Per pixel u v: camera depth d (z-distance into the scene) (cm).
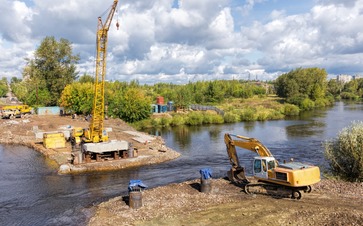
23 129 6400
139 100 7856
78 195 2816
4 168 3800
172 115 8738
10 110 7988
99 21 4244
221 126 7575
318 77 13638
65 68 10019
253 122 8119
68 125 6831
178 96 10250
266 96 15112
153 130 7281
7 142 5541
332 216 2022
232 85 15138
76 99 8556
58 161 4047
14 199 2733
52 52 9862
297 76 13288
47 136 4841
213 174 3441
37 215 2372
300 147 4712
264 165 2542
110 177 3384
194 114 8319
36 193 2883
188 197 2556
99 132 4375
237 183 2923
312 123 7419
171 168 3744
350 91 18712
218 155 4438
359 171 2766
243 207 2277
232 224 1998
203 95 12650
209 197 2533
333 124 7112
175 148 5028
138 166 3856
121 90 9762
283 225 1955
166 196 2597
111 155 4166
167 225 2031
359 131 2842
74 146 4612
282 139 5453
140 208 2344
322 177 2997
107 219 2172
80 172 3584
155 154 4328
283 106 10569
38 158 4331
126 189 2967
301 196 2361
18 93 12244
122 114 7844
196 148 5000
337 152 2930
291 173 2327
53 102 9975
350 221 1925
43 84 9806
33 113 8950
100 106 4409
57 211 2441
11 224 2220
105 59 4350
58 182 3219
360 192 2495
